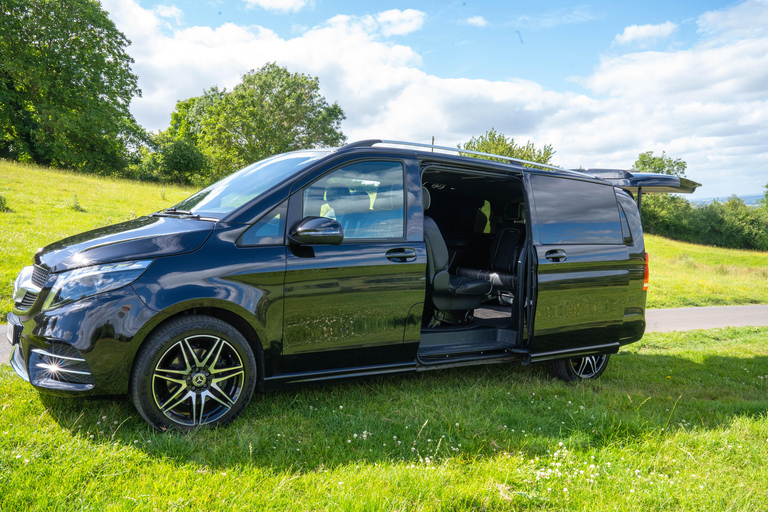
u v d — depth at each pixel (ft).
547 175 14.89
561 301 14.47
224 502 7.47
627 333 16.93
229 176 13.65
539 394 14.17
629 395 14.65
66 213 42.91
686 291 50.14
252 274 10.12
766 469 10.21
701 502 8.65
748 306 47.16
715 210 241.14
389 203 12.09
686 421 12.84
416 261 11.99
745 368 20.63
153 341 9.36
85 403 10.48
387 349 11.87
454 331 14.39
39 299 9.29
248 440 9.47
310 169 11.30
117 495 7.45
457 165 13.34
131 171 133.39
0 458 7.93
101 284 9.09
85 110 109.40
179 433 9.50
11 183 52.90
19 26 104.32
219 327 9.91
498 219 20.15
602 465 9.71
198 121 176.14
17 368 9.78
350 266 11.14
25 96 107.86
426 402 12.66
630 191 18.11
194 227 10.36
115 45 117.19
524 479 8.93
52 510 6.88
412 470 8.79
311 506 7.63
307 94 177.27
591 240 15.33
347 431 10.44
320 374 11.18
